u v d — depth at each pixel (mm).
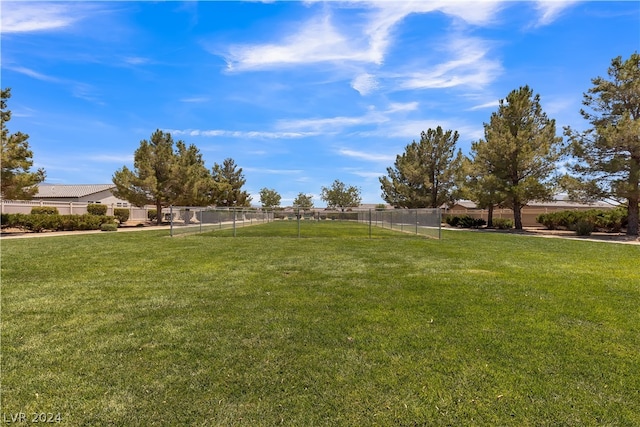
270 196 63531
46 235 15445
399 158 32156
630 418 2020
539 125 20500
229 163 38531
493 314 3986
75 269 6797
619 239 15164
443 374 2547
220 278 6023
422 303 4449
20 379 2441
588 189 15852
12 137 14781
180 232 17141
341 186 64688
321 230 21688
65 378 2463
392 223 23906
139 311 4090
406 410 2094
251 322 3705
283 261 8000
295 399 2209
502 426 1943
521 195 19484
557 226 22484
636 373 2574
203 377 2488
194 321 3738
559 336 3307
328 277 6133
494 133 20719
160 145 24750
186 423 1955
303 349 2992
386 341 3174
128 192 23328
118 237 14320
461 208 36531
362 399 2213
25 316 3881
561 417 2031
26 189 15648
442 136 28344
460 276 6219
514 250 10352
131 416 2018
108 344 3086
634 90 14891
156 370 2594
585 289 5234
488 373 2564
